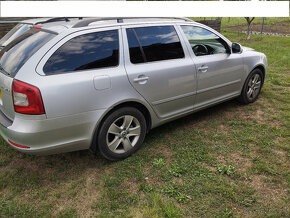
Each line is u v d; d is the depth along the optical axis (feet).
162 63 10.32
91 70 8.65
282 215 7.42
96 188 8.67
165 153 10.47
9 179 9.10
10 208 7.84
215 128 12.35
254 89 14.88
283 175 9.01
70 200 8.18
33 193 8.48
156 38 10.36
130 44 9.61
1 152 10.66
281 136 11.48
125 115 9.63
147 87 9.86
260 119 13.11
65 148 8.68
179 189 8.48
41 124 7.85
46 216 7.58
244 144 10.91
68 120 8.27
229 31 50.65
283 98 15.46
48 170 9.59
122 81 9.14
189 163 9.77
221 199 8.01
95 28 8.97
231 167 9.33
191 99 11.71
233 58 12.98
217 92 12.80
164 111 10.94
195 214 7.52
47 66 7.98
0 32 25.76
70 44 8.44
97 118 8.80
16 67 8.23
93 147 9.43
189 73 11.11
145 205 7.89
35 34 9.29
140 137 10.38
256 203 7.86
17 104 7.82
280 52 29.14
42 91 7.66
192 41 11.57
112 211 7.72
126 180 8.98
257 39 40.78
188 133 11.95
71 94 8.13
